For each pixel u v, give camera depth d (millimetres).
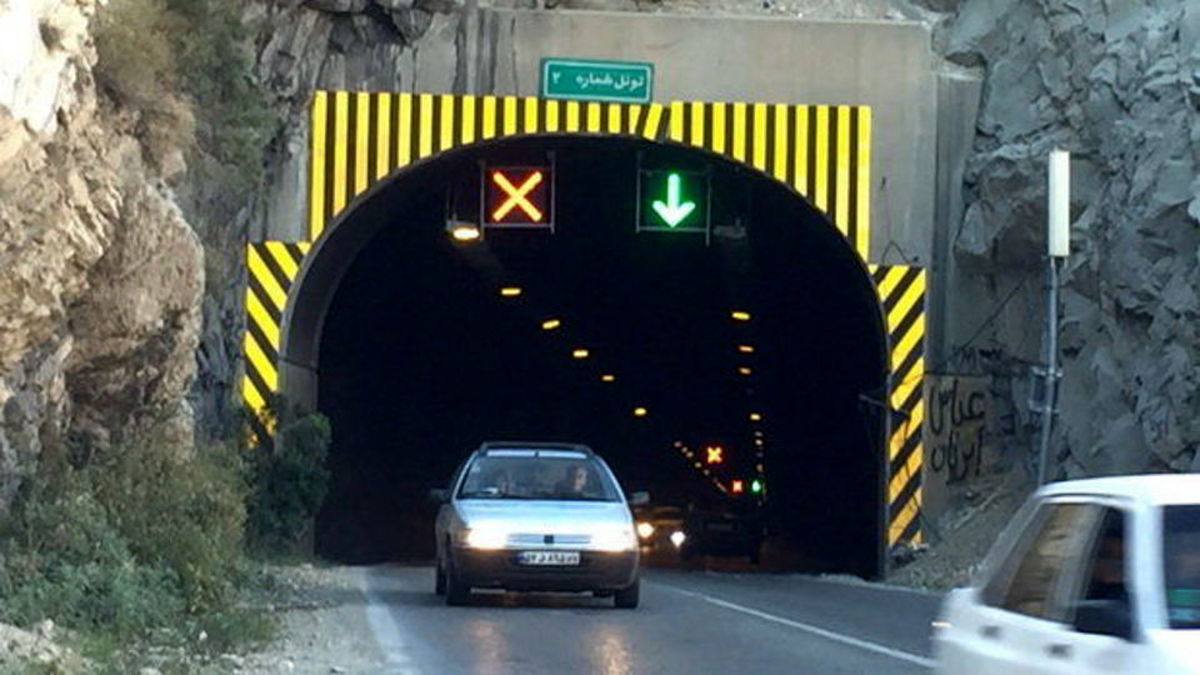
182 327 27531
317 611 27438
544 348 73125
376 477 65250
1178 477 10336
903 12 44094
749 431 83312
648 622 26844
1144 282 35469
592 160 44188
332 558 56500
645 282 59625
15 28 19703
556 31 40688
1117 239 36719
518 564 28188
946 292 42312
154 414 28172
